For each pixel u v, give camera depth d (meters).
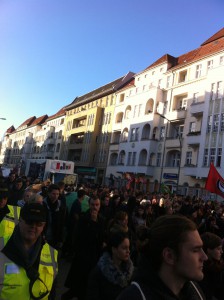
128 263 4.13
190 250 1.84
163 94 48.19
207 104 38.66
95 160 64.88
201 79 41.59
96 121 66.00
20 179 9.96
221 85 37.69
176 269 1.86
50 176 31.56
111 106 62.81
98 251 5.76
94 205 5.88
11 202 9.60
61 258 9.84
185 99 44.75
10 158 136.12
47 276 3.02
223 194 16.09
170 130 45.41
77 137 77.56
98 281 3.99
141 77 54.31
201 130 38.72
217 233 11.95
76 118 76.62
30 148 112.94
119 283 3.96
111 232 4.15
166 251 1.87
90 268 5.59
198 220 12.59
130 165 50.38
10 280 2.77
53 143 90.31
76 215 9.08
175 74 46.62
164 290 1.85
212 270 4.31
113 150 58.09
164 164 44.69
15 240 2.92
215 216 13.38
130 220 9.70
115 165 55.75
